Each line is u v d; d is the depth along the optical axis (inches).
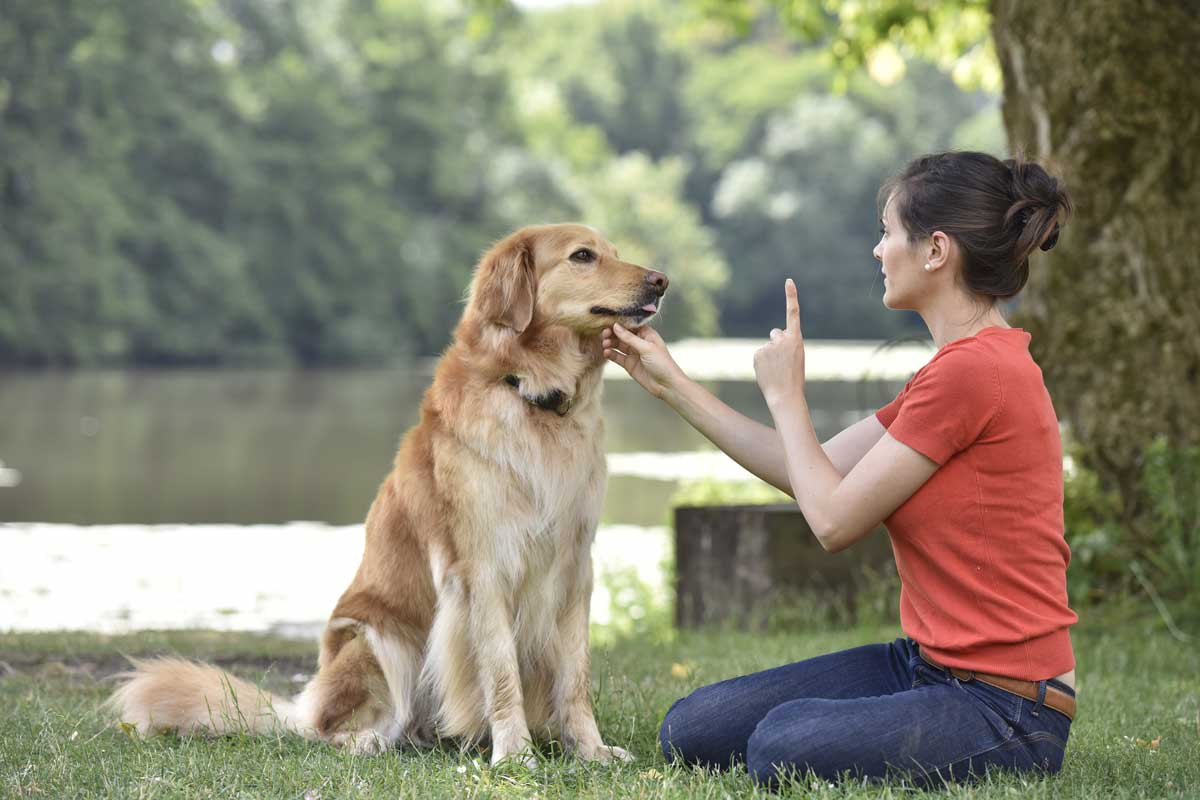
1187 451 342.3
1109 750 185.2
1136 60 349.7
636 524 605.9
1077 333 364.5
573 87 4335.6
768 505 390.9
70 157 2171.5
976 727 152.5
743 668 272.7
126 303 2185.0
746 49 4596.5
